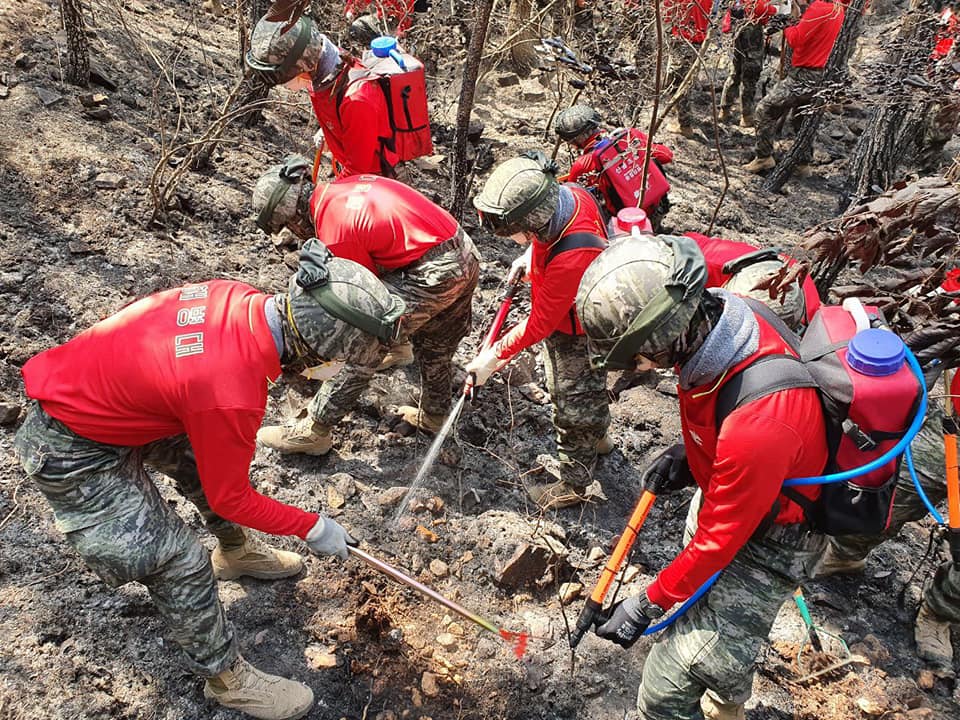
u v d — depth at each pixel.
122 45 6.13
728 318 2.28
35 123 5.03
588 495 4.02
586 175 4.17
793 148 7.24
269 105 6.32
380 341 2.38
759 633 2.62
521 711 3.15
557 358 3.56
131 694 2.85
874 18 10.31
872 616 3.78
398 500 3.82
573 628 3.46
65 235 4.50
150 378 2.36
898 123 6.47
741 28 7.37
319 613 3.29
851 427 2.29
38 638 2.90
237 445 2.38
